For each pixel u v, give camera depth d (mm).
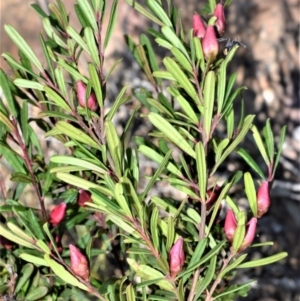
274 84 1224
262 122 1145
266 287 806
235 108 1148
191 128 413
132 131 749
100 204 348
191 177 395
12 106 404
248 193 362
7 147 397
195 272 363
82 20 390
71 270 356
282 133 392
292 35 1318
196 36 380
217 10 391
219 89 357
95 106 357
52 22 430
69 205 424
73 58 396
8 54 373
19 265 424
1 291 401
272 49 1296
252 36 1326
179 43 375
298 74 1249
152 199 380
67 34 413
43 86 370
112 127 332
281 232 925
